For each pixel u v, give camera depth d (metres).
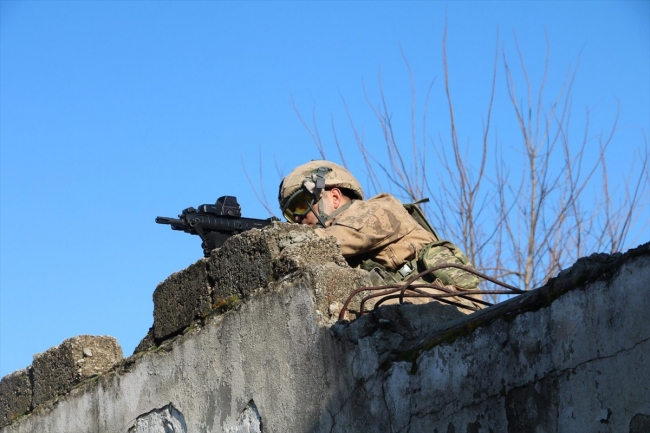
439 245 7.02
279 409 5.77
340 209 7.38
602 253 4.48
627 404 4.08
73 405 7.69
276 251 6.10
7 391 8.63
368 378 5.27
